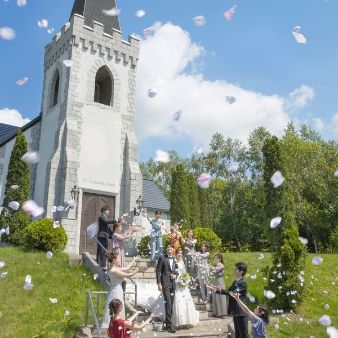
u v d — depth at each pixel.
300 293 12.27
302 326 11.00
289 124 38.28
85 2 23.61
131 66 23.39
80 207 19.64
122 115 22.36
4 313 10.31
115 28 24.34
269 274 12.66
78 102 21.02
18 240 17.28
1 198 24.47
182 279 10.06
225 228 39.41
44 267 13.19
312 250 33.88
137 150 22.08
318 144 36.69
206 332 9.43
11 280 12.11
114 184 21.09
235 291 7.53
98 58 22.23
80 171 20.06
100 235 12.41
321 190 33.50
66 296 11.39
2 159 25.56
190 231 14.56
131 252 19.41
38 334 9.20
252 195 39.62
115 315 6.32
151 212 28.75
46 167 20.38
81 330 8.92
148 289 11.59
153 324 9.63
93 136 20.98
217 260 11.80
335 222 31.41
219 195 41.53
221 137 41.97
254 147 40.91
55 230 15.28
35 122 23.39
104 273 12.30
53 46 23.98
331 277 15.09
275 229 12.95
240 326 7.55
